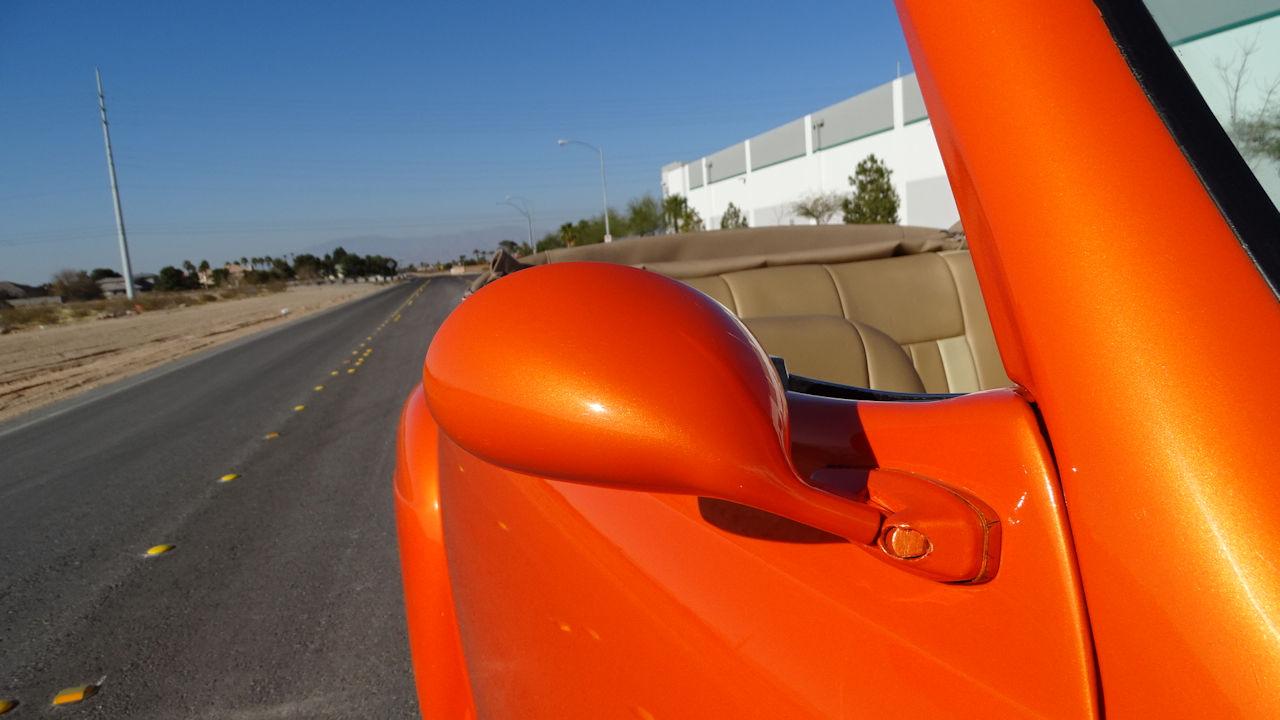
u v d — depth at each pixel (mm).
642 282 520
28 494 4871
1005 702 445
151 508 4359
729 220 49562
